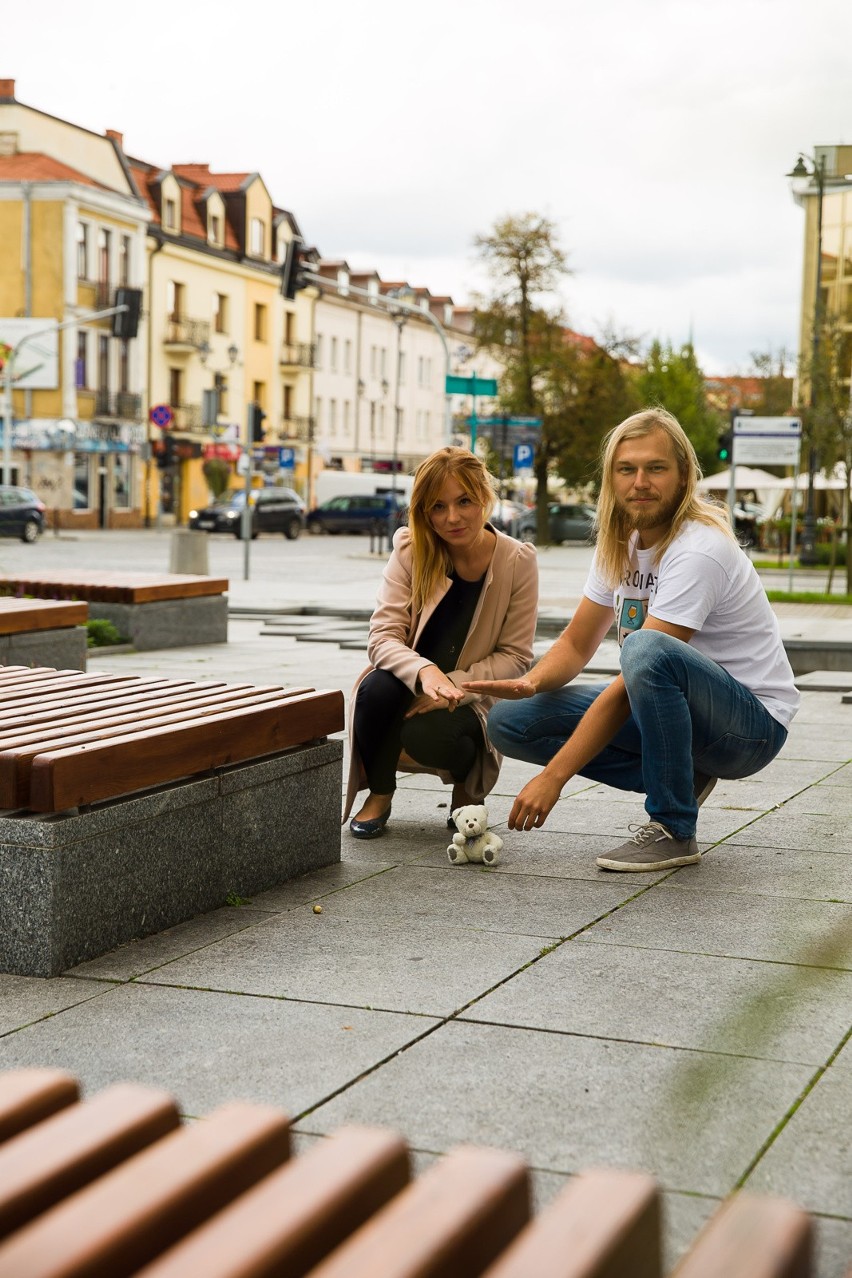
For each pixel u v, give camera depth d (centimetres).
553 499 4978
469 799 522
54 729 402
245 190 6438
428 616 511
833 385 2970
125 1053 300
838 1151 247
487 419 3397
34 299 5066
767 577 3014
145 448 5334
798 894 434
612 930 393
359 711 509
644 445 465
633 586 484
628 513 470
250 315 6544
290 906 423
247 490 2503
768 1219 119
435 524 504
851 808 582
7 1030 316
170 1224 126
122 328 4216
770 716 475
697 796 497
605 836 527
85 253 5197
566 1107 268
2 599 1074
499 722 501
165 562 3133
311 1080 283
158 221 5841
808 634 1448
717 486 4628
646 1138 253
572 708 495
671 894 435
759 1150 247
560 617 1623
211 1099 273
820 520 4309
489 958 367
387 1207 134
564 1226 119
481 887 445
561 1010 325
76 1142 139
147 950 377
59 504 5150
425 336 8644
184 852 404
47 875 353
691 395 6969
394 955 370
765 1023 152
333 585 2441
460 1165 132
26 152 5184
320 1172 132
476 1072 286
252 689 495
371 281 7931
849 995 331
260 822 438
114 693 489
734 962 361
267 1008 328
